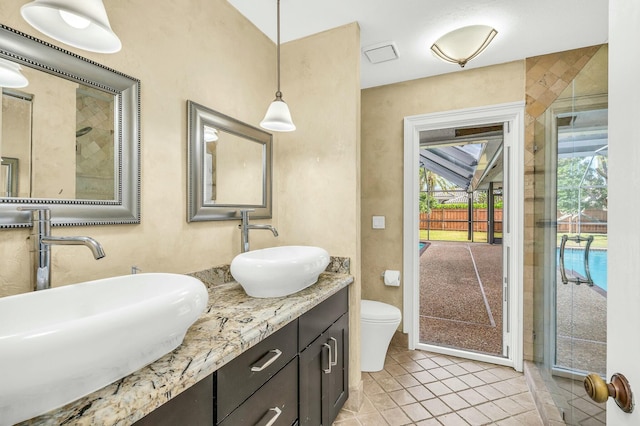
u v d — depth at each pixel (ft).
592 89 4.62
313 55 6.22
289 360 3.71
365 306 7.57
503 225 7.67
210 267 4.81
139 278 3.05
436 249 27.17
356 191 5.87
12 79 2.66
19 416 1.60
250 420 2.99
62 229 3.00
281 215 6.54
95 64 3.24
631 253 1.56
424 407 5.79
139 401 1.85
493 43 6.38
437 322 10.16
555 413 5.25
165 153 4.07
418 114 8.05
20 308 2.28
